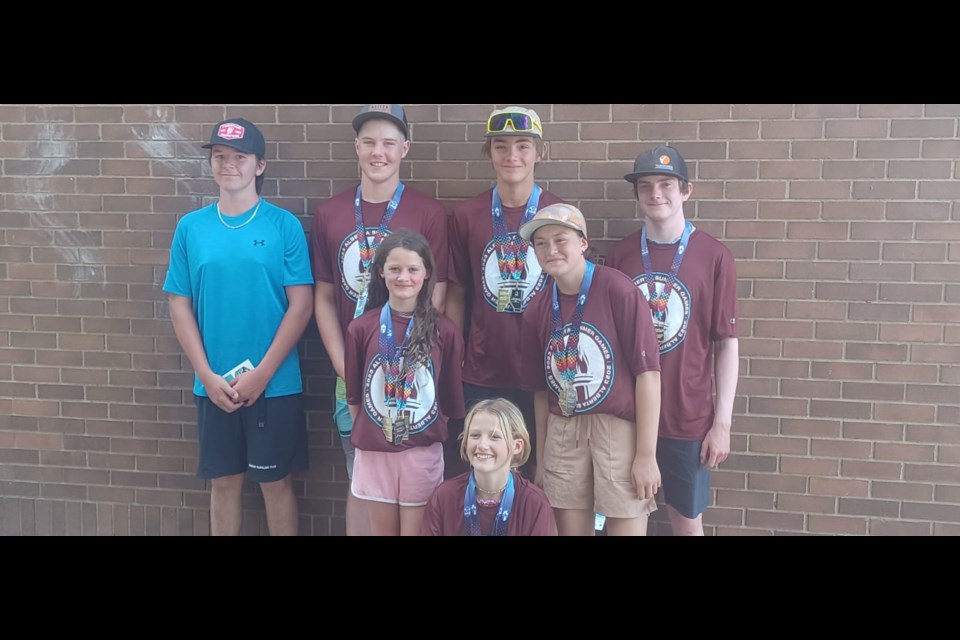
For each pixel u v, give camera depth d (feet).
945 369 12.17
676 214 11.46
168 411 14.05
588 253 12.60
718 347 11.66
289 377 12.44
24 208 14.05
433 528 10.71
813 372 12.49
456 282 12.19
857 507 12.57
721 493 12.93
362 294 11.98
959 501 12.32
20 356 14.32
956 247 11.98
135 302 13.94
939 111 11.85
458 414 11.48
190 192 13.57
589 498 11.09
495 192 11.95
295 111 13.17
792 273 12.39
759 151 12.28
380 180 11.89
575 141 12.64
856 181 12.12
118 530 14.32
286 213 12.36
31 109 13.83
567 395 10.88
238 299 12.05
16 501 14.39
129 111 13.58
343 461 13.60
